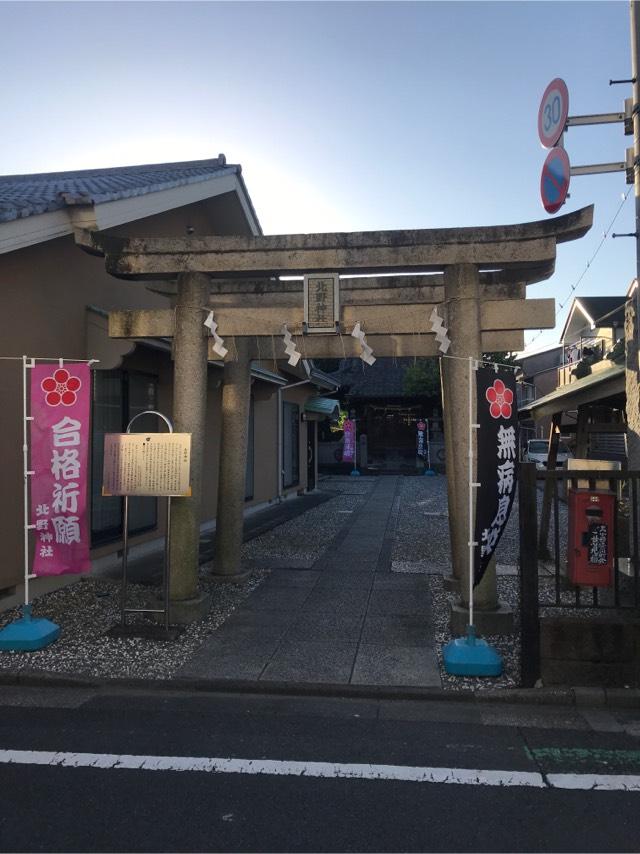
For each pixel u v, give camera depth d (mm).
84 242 6930
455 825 3398
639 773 3965
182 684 5316
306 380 16797
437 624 6727
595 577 5312
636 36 6297
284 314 6777
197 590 7035
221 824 3395
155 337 7070
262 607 7332
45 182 10594
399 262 6480
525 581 5266
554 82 6801
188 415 6867
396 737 4461
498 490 5770
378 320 6711
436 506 16656
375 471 29484
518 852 3172
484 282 7258
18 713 4855
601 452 13203
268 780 3859
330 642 6211
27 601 6215
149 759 4113
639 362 6531
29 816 3467
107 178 11094
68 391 6195
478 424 5781
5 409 7121
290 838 3273
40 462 6203
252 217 12492
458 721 4742
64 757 4137
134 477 6434
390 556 10117
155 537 10461
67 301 8180
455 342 6469
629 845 3232
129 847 3193
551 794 3715
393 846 3209
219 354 6867
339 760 4117
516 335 6875
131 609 6613
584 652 5191
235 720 4738
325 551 10531
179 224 11141
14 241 6637
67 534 6188
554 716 4840
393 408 31672
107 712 4875
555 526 5379
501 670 5438
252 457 15266
